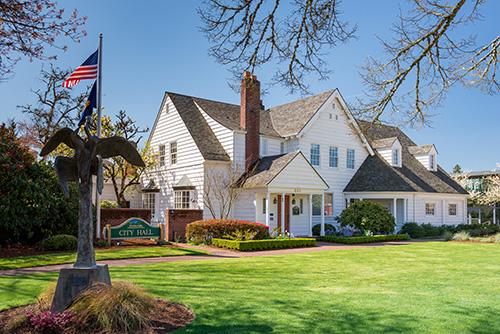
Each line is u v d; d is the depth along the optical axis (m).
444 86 8.67
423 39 7.82
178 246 17.34
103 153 7.04
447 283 9.39
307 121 25.75
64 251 14.45
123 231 17.05
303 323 6.06
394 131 35.50
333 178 27.50
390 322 6.18
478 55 8.78
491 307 7.12
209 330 5.67
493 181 42.44
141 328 5.73
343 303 7.31
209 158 22.39
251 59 8.28
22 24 8.55
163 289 8.25
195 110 26.41
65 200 16.30
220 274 10.25
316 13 7.57
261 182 21.28
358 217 22.92
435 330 5.82
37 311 6.16
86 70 16.50
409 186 27.06
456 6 7.02
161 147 27.50
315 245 19.61
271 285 8.91
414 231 26.27
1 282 8.70
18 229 15.05
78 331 5.51
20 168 14.77
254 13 7.64
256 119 24.47
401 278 10.04
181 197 24.42
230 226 18.50
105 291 6.05
